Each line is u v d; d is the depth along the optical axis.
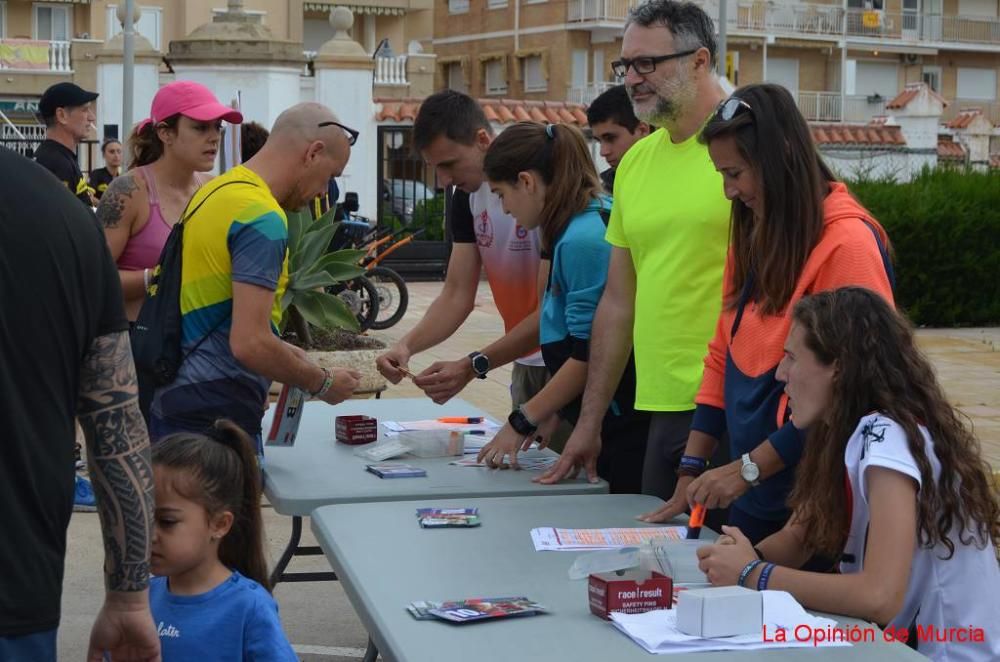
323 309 9.10
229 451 2.83
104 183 12.34
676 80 3.58
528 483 3.75
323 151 3.88
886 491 2.60
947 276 15.11
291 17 40.25
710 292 3.62
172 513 2.72
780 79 45.44
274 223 3.68
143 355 3.71
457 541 3.08
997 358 12.70
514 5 44.56
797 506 2.82
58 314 2.25
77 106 7.66
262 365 3.69
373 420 4.31
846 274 3.00
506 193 4.00
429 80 31.45
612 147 5.04
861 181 15.88
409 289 18.08
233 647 2.73
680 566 2.84
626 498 3.56
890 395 2.68
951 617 2.71
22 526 2.21
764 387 3.13
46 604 2.24
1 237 2.20
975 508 2.70
